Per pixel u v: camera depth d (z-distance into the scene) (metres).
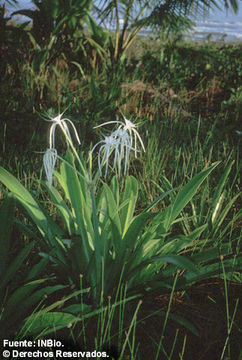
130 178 2.41
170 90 6.39
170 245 2.46
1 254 2.12
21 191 2.30
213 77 7.23
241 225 3.21
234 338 2.17
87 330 2.15
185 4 5.89
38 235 2.73
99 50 6.73
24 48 6.43
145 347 2.09
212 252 2.31
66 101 5.39
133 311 2.26
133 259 2.27
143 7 6.43
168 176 4.03
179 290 2.42
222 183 2.96
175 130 5.07
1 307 2.14
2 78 5.77
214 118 5.68
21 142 4.51
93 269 2.22
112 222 2.14
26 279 2.14
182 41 8.84
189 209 3.35
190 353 2.08
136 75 6.76
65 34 6.70
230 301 2.43
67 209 2.47
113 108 5.27
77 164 2.64
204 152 4.47
